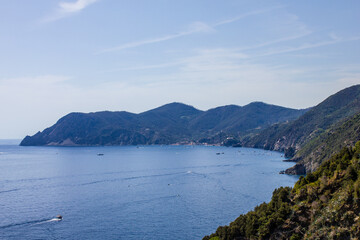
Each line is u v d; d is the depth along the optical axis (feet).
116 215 474.49
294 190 344.49
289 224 290.56
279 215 300.61
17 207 519.60
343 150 363.56
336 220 266.98
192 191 638.94
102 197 591.78
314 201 298.76
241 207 512.22
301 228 284.82
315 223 278.67
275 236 287.48
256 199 563.48
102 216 469.57
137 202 551.18
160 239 382.42
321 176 343.87
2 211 495.00
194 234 397.19
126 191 647.15
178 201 555.28
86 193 629.92
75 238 384.27
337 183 304.91
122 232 403.95
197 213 481.05
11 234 396.37
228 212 485.56
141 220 450.30
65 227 422.41
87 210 501.97
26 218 459.32
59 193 631.15
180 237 388.16
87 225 429.79
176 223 436.35
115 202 551.59
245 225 312.91
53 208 513.04
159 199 571.69
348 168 305.32
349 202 269.44
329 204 283.79
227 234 311.06
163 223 436.76
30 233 400.06
